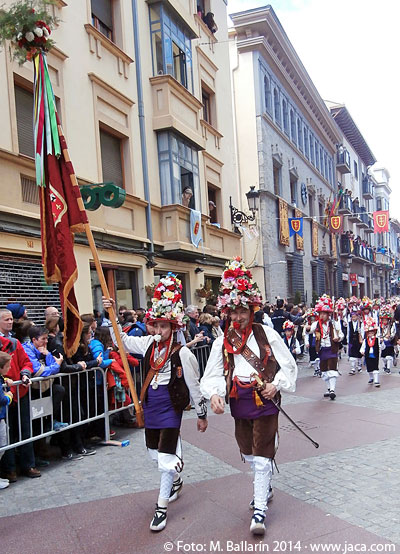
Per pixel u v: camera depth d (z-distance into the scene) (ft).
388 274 210.18
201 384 13.17
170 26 44.29
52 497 14.78
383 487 14.51
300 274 83.61
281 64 79.10
